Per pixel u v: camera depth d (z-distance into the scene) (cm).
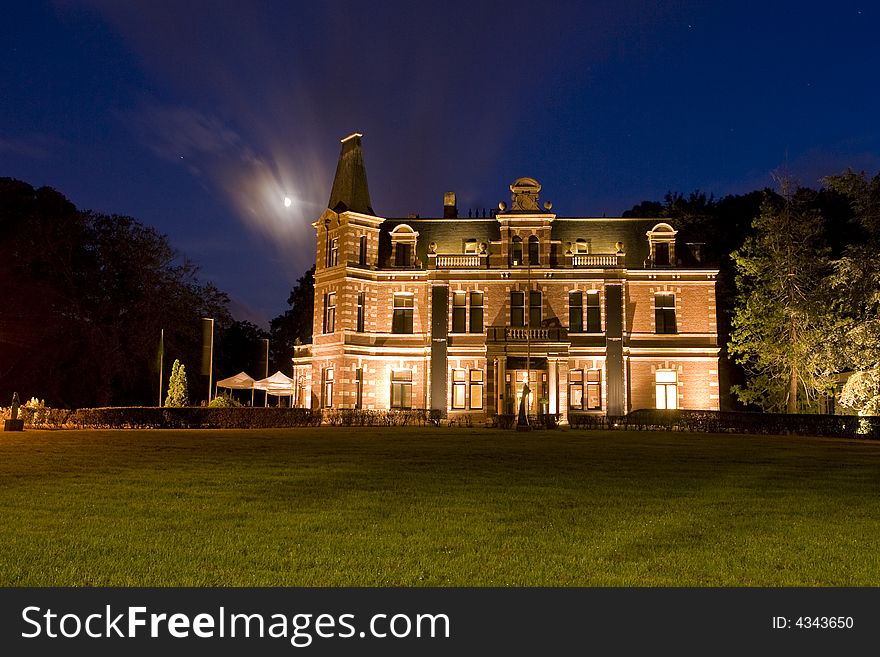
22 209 5812
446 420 4619
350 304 4844
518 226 4916
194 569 838
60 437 2831
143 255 5703
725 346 6059
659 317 4881
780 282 4462
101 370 5569
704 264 4934
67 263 5638
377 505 1245
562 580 813
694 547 961
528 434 3294
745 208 6500
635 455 2242
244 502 1265
